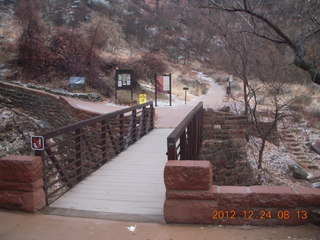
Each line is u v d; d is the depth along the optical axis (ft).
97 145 28.53
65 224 14.03
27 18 73.82
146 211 15.52
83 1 146.00
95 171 22.47
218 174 33.58
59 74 69.31
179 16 187.21
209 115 35.65
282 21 31.78
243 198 13.17
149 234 12.98
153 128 40.93
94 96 62.80
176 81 98.27
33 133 47.09
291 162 43.68
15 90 57.57
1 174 15.19
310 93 73.67
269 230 12.82
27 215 14.92
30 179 14.98
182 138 19.60
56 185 29.14
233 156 34.45
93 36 83.46
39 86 63.77
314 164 47.09
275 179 37.93
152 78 86.12
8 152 40.93
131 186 19.22
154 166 23.53
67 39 73.20
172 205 13.66
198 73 142.10
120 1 176.24
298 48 24.30
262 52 52.95
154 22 175.42
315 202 12.95
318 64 24.93
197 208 13.48
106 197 17.47
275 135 49.26
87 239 12.67
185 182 13.51
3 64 70.44
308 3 27.78
